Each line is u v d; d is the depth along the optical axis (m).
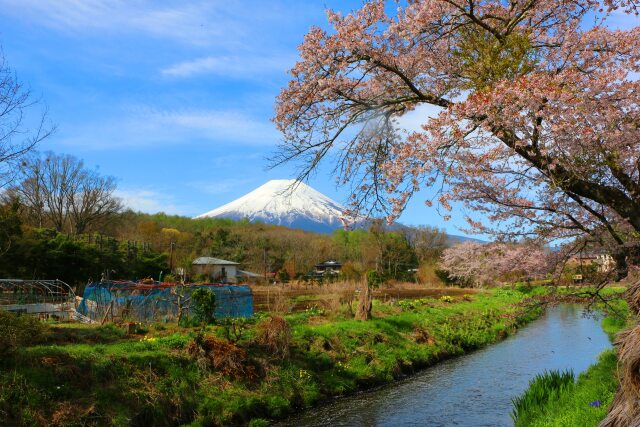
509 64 8.30
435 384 15.88
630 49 8.37
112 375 10.88
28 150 13.99
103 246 41.16
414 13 9.03
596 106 7.63
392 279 50.53
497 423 11.95
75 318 19.89
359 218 9.36
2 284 25.95
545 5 8.82
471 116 7.95
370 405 13.63
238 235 73.50
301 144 9.28
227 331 14.62
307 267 63.66
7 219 29.25
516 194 9.59
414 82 9.57
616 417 3.61
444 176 8.36
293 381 13.91
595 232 9.45
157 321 18.39
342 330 18.22
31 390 9.39
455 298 36.12
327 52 8.69
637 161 8.33
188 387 11.80
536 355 20.06
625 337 3.85
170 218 91.19
